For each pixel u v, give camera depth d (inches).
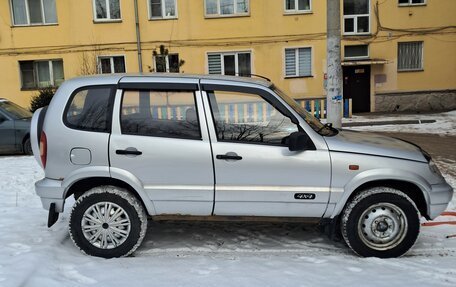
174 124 168.4
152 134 167.3
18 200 247.0
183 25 738.2
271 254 173.8
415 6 748.0
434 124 604.1
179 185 166.6
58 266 157.3
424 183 166.1
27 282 140.7
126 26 737.0
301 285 141.3
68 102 169.8
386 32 751.1
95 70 729.6
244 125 168.2
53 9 743.7
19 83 752.3
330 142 167.3
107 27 738.2
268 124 168.6
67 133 167.3
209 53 746.2
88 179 170.4
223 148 164.9
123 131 167.2
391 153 167.3
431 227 202.4
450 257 168.4
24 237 186.7
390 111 765.9
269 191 165.2
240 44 742.5
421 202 174.7
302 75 749.9
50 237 186.4
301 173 164.4
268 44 742.5
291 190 164.9
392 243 167.2
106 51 743.7
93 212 167.8
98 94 170.1
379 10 745.0
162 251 177.2
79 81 172.6
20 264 154.1
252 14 735.7
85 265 158.2
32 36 742.5
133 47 741.9
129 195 167.6
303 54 747.4
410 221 165.5
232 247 181.6
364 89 765.9
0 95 756.6
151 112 169.0
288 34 739.4
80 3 733.3
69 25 738.2
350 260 164.4
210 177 165.5
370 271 152.6
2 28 741.9
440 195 168.2
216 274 150.9
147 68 748.6
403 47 762.8
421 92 767.7
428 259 165.6
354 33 751.1
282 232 198.5
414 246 179.9
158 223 210.7
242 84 170.7
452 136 502.6
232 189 165.3
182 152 164.9
